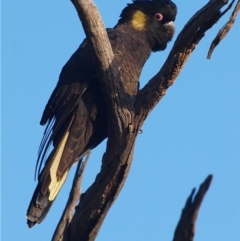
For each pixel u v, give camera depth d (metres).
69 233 10.82
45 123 12.81
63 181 12.09
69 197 11.68
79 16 10.11
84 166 11.68
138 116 10.52
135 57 13.30
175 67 10.20
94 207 10.48
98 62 10.41
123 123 10.44
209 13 9.75
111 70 10.41
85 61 12.66
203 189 5.99
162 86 10.38
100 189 10.45
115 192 10.48
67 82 12.70
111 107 10.48
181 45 10.08
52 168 11.91
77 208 10.73
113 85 10.41
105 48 10.31
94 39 10.23
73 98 12.48
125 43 13.21
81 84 12.54
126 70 12.81
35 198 11.62
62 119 12.35
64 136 12.28
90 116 12.57
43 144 12.22
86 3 9.93
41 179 11.83
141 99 10.56
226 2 9.72
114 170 10.42
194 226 6.06
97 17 10.08
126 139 10.44
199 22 9.82
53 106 12.66
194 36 9.95
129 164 10.49
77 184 11.62
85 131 12.56
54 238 11.52
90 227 10.62
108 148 10.60
